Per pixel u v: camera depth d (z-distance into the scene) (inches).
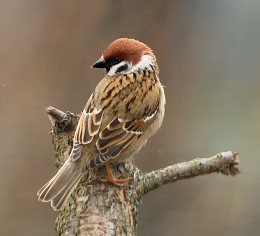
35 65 608.4
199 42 670.5
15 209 533.6
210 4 681.0
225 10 687.1
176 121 625.0
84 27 628.7
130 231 316.8
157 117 365.4
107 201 320.8
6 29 617.9
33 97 594.6
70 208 323.0
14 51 610.9
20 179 551.2
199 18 674.2
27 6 626.8
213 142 612.4
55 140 354.3
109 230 312.3
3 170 553.3
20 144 567.8
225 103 650.8
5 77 598.2
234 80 669.3
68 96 602.9
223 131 622.2
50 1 630.5
